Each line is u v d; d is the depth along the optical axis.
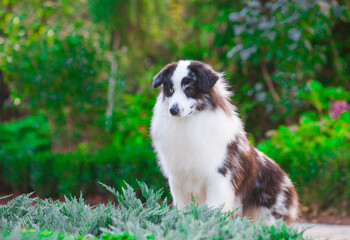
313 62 11.45
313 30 10.85
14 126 11.66
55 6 12.18
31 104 11.89
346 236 6.32
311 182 8.41
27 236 3.60
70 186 10.13
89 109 12.02
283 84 11.49
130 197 4.59
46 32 11.73
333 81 12.67
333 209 8.33
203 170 5.47
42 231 3.82
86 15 13.92
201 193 5.66
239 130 5.80
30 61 11.61
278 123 12.74
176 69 5.47
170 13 14.02
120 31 13.69
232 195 5.54
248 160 5.77
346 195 8.18
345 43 12.64
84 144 12.42
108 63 12.29
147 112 11.77
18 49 11.62
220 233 3.55
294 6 10.52
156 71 13.66
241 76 12.67
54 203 4.88
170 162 5.62
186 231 3.50
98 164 9.98
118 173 9.81
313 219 8.09
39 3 12.23
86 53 11.85
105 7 12.96
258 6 11.08
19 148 11.14
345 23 12.55
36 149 11.26
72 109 12.17
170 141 5.55
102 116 11.85
